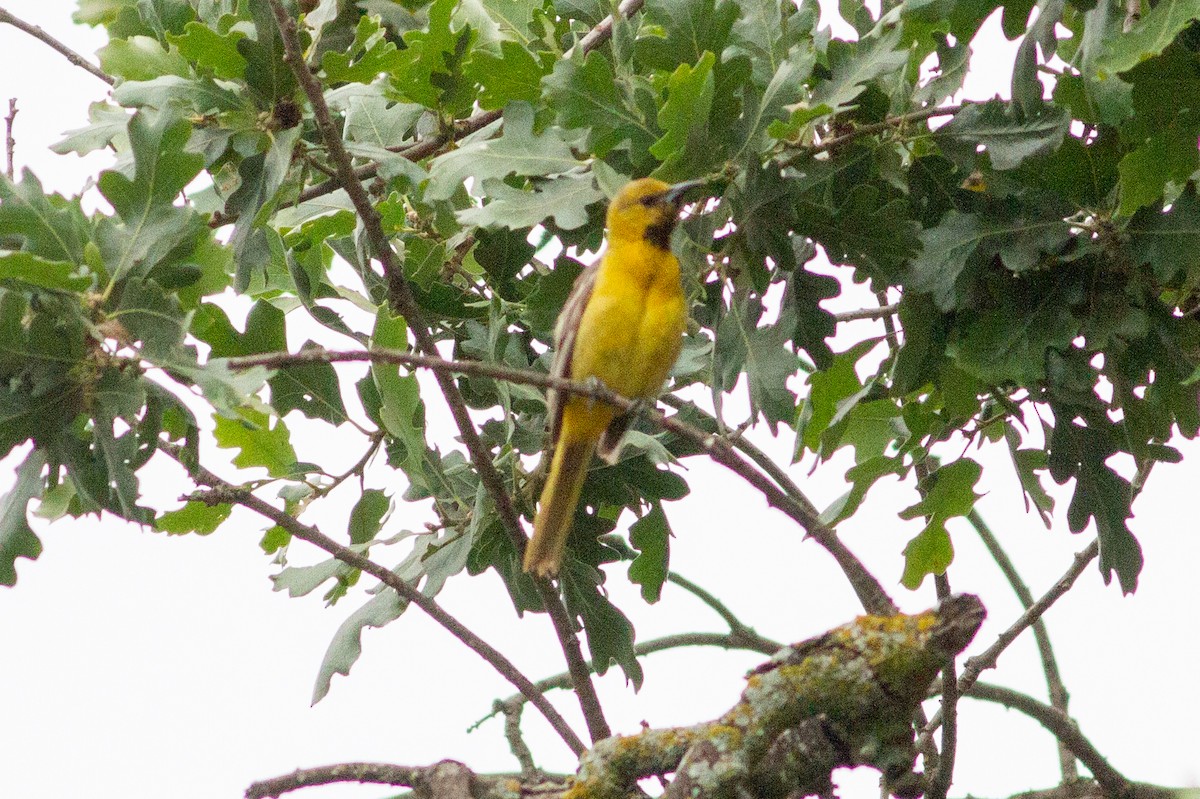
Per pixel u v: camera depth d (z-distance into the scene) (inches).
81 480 360.8
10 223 348.5
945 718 422.0
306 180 458.3
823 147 412.8
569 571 457.7
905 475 462.0
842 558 318.7
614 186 394.9
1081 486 414.0
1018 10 394.6
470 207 484.4
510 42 416.2
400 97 452.8
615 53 414.9
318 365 451.8
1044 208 394.6
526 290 466.3
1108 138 394.6
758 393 390.3
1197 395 402.6
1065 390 402.3
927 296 412.8
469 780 317.7
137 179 355.9
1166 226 383.9
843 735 289.1
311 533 412.5
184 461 382.0
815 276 403.2
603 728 416.5
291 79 402.6
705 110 378.9
